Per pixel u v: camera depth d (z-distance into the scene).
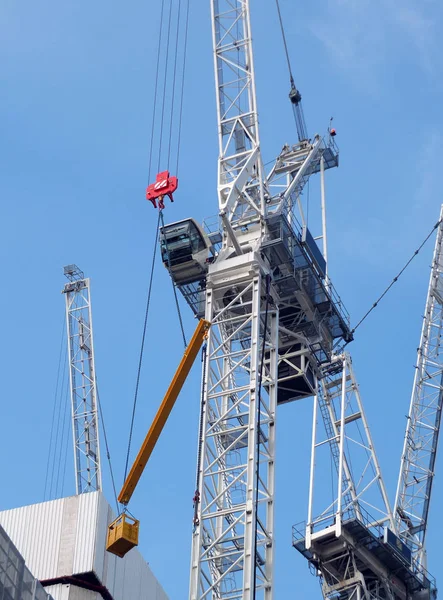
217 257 129.50
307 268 133.62
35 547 170.88
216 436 118.31
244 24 145.38
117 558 174.00
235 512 111.94
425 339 188.75
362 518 161.00
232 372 120.56
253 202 133.62
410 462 179.25
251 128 138.88
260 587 109.75
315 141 153.75
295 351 138.38
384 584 157.50
